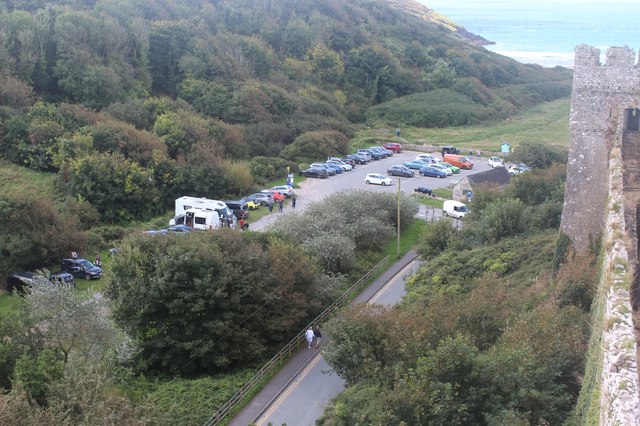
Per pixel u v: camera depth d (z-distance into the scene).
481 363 22.08
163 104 94.31
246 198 73.19
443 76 152.00
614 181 28.81
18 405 22.44
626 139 33.81
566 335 23.55
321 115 117.31
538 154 84.50
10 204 54.88
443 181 85.75
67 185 68.50
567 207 34.91
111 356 34.84
